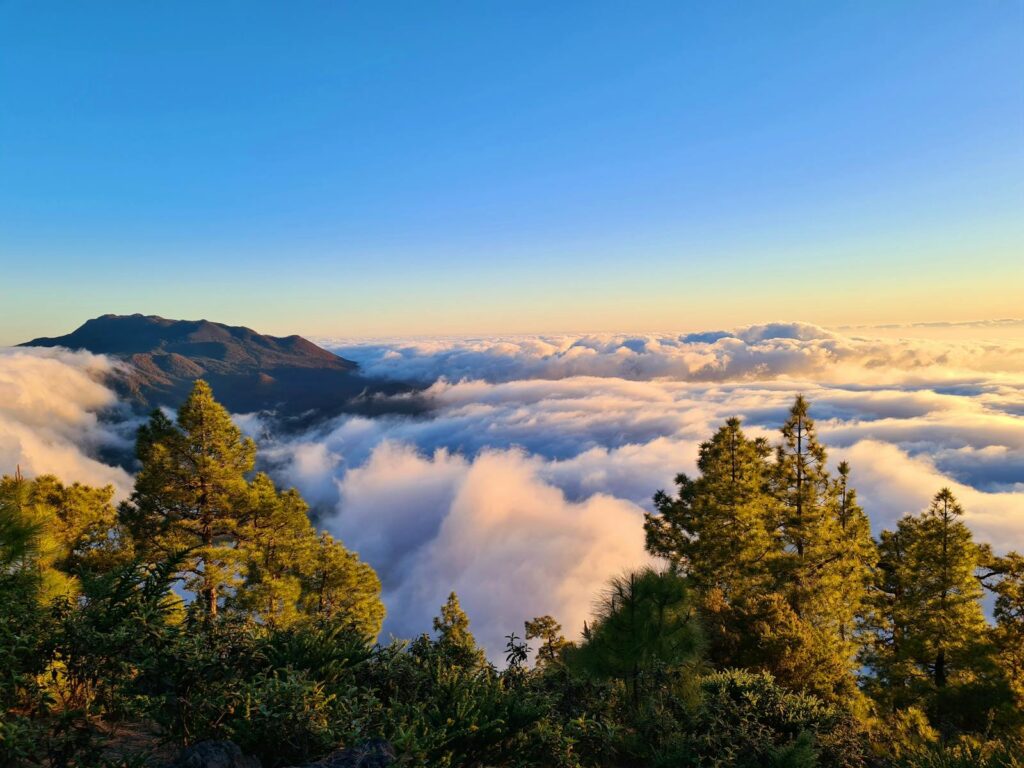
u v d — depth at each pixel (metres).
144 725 5.05
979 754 6.74
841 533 23.12
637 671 8.79
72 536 21.70
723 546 20.98
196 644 4.99
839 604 20.73
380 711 5.52
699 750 7.41
